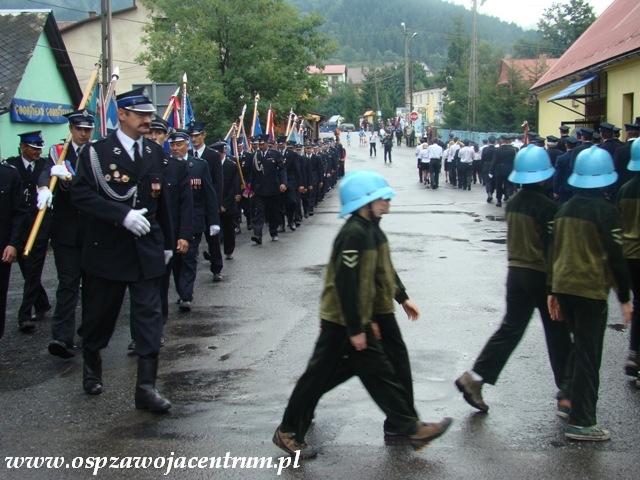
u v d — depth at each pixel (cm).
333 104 11350
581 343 491
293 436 473
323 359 466
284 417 476
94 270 572
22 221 731
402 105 10894
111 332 605
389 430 490
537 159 541
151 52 3080
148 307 570
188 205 766
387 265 480
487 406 547
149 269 568
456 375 624
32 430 529
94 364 607
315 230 1719
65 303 706
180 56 2933
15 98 1912
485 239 1459
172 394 598
